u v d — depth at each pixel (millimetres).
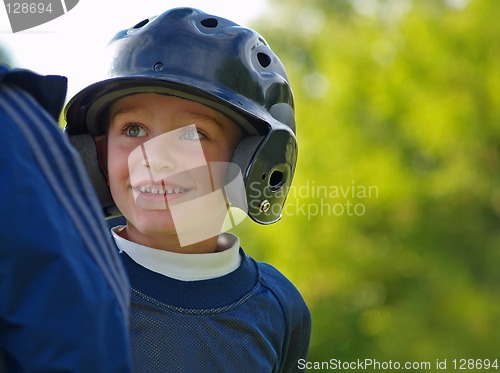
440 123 15711
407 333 15469
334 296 16141
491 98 15562
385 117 16047
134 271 3531
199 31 3559
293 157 3713
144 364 3402
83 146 3646
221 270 3672
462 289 15594
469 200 16031
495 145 15914
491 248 15797
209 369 3504
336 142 16125
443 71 15727
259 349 3684
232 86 3512
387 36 16469
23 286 2422
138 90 3406
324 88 19047
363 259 16031
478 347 15164
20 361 2416
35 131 2566
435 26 15812
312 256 15914
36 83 2684
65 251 2457
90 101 3512
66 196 2566
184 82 3367
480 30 15523
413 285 16031
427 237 15984
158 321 3465
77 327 2420
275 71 3730
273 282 3928
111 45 3568
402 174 15945
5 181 2459
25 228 2430
